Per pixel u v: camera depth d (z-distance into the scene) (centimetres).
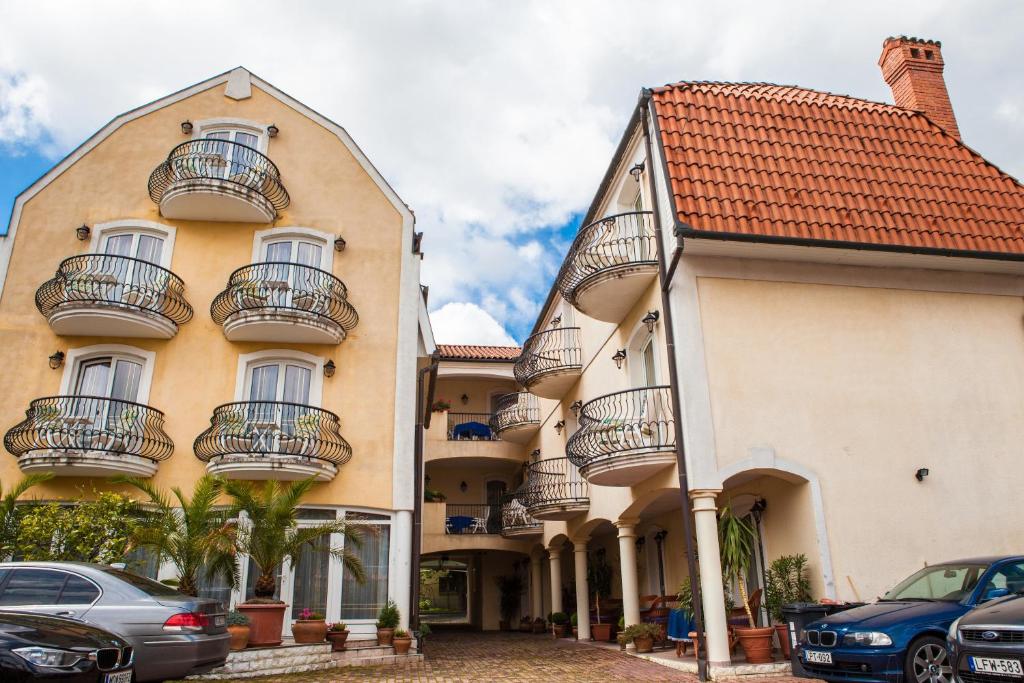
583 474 1257
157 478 1307
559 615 1875
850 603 961
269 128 1571
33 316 1381
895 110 1338
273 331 1386
